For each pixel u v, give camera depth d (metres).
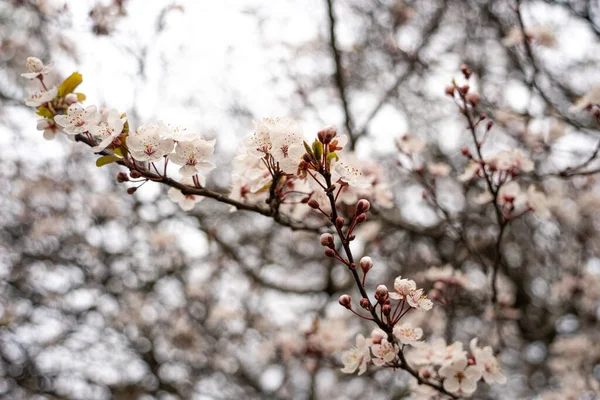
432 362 2.56
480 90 5.59
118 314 5.84
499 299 4.38
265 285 5.97
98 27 4.27
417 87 6.23
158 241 5.73
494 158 3.18
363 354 2.32
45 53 5.24
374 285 5.88
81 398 5.84
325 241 1.97
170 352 5.80
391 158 5.96
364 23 6.18
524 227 6.42
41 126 2.36
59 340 5.74
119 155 2.14
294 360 5.36
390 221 4.58
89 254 5.94
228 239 6.61
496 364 2.62
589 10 4.76
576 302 5.87
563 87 5.08
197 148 2.12
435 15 6.05
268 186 2.39
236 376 6.02
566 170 3.57
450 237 4.61
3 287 5.86
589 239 5.98
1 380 5.68
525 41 4.01
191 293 5.85
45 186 5.91
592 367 5.00
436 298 3.89
